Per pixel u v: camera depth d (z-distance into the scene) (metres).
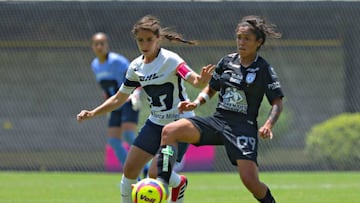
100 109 24.25
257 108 22.12
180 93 23.41
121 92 24.22
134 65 23.58
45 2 55.97
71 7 56.00
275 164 53.94
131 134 38.50
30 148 59.59
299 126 57.50
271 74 21.78
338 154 52.03
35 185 40.41
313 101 58.19
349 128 51.91
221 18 55.34
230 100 22.03
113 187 39.22
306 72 57.84
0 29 56.38
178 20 55.38
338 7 55.16
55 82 59.53
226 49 55.62
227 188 38.22
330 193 35.09
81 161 58.38
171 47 55.97
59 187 39.19
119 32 56.03
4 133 59.72
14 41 57.03
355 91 56.56
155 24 22.66
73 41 57.38
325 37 56.06
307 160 54.22
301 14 55.50
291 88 58.12
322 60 57.47
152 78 23.06
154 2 55.28
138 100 37.41
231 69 22.20
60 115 59.88
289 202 30.83
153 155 23.17
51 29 56.59
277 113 21.36
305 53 57.34
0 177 46.06
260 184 21.45
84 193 35.84
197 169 51.25
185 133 21.64
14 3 55.72
